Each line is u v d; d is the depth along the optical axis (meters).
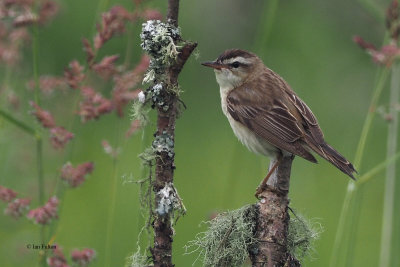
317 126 10.77
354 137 17.08
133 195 14.83
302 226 8.39
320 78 17.83
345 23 18.17
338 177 16.38
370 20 17.95
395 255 11.17
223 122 17.80
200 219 15.18
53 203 9.23
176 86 6.99
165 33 6.90
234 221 7.87
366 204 16.50
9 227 12.73
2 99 11.77
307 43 18.16
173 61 6.94
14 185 12.52
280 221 7.78
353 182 10.33
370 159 17.08
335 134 17.11
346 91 17.73
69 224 14.59
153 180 7.62
